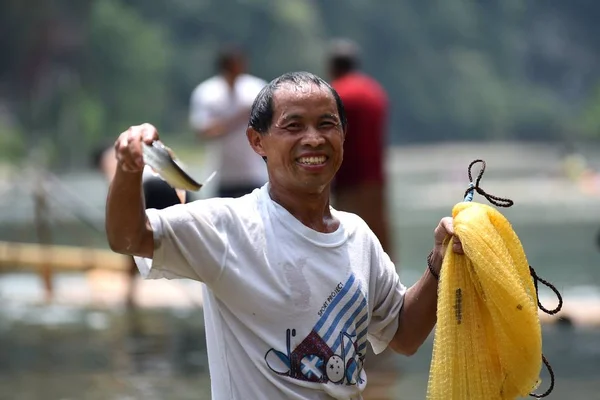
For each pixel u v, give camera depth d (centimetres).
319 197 746
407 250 3441
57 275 2781
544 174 9094
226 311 734
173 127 16112
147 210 717
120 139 688
